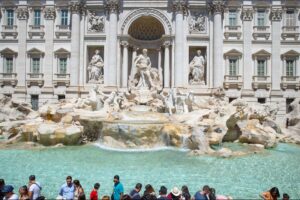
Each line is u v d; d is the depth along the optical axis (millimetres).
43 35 43656
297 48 42531
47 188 15758
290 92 42531
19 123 31047
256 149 26297
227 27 42562
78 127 28078
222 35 42312
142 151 25719
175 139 26766
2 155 23156
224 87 42375
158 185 16469
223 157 23047
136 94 38594
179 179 17547
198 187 16125
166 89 41062
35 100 43906
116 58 42344
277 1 42438
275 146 28984
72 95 42062
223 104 36125
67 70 43344
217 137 26875
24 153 23938
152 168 19922
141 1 42656
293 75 42719
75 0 41969
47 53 43375
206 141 25344
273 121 34125
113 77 41781
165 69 42656
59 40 43344
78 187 12312
